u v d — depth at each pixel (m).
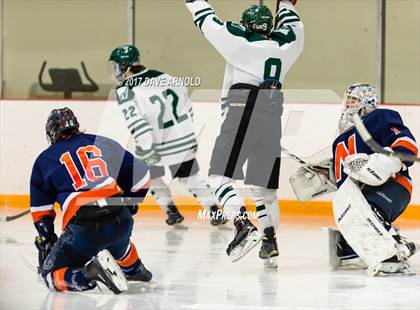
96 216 11.02
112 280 10.93
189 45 23.36
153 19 23.59
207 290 11.55
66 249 11.19
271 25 13.63
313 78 22.86
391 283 12.05
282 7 13.95
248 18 13.50
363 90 13.07
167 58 23.55
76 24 24.30
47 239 11.59
